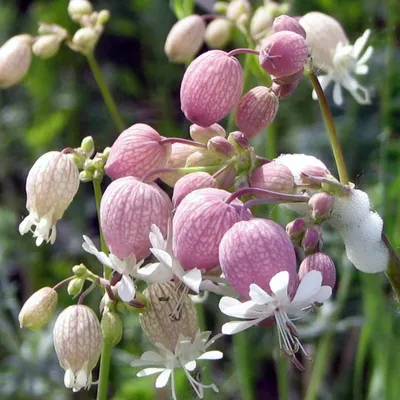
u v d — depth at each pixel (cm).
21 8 67
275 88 28
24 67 41
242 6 41
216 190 26
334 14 56
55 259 54
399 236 42
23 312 30
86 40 41
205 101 28
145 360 28
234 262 26
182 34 40
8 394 45
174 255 26
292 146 52
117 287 27
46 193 29
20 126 60
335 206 28
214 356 28
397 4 51
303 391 48
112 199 27
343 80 35
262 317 26
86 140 30
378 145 49
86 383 29
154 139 28
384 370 39
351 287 46
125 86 64
